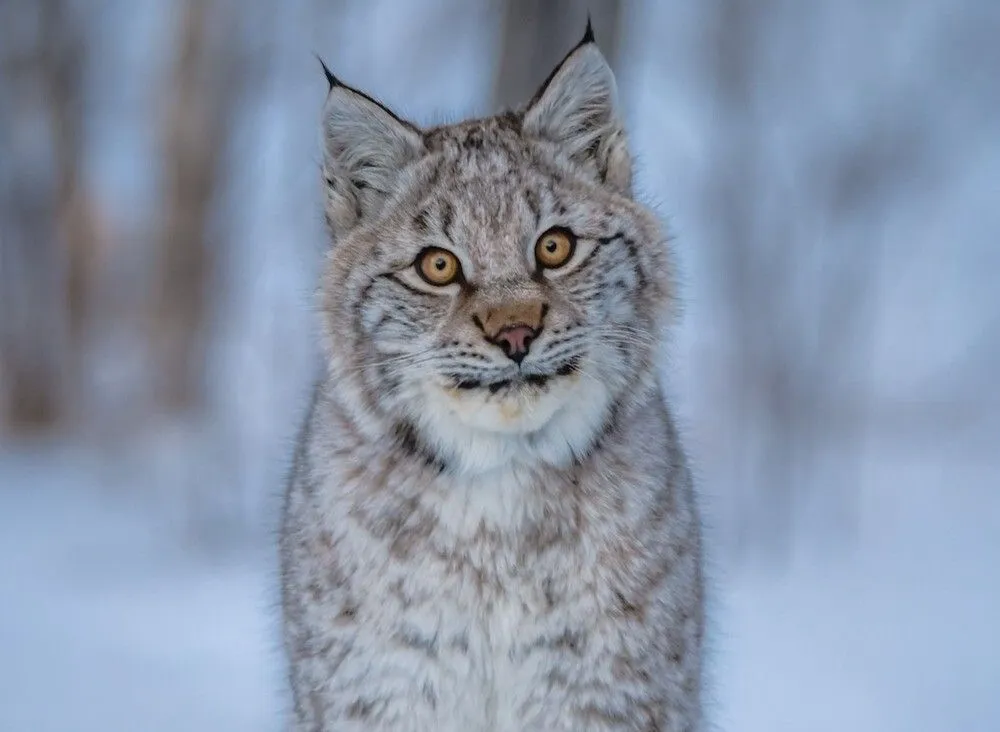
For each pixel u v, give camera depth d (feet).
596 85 23.84
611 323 22.47
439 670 21.90
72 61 86.84
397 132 23.48
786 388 65.16
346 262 23.32
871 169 85.66
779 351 67.67
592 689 21.94
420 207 22.67
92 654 35.86
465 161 22.94
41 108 85.30
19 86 85.20
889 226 96.73
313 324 24.66
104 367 82.17
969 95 98.94
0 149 83.66
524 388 21.45
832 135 85.15
